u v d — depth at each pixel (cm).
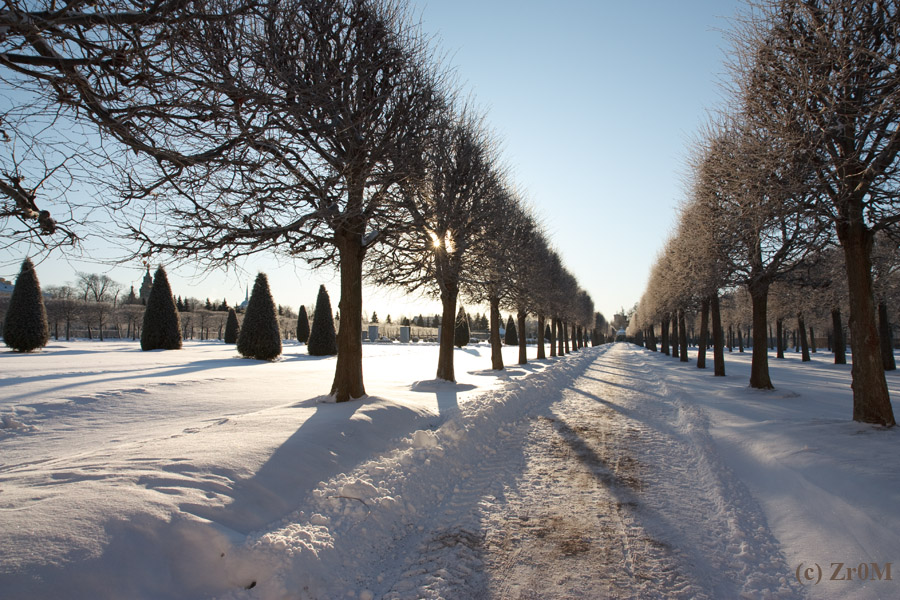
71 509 349
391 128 841
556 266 2984
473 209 1230
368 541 426
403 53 873
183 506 378
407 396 1104
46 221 406
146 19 363
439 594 346
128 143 426
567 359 3183
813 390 1448
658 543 438
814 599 343
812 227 909
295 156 732
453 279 1260
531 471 660
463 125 1284
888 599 327
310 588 344
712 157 992
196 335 6144
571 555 414
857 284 762
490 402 1042
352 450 620
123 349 2528
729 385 1644
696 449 775
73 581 289
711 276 1385
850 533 422
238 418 700
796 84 640
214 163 528
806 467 581
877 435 676
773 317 3566
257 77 493
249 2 447
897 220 718
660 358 3900
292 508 452
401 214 992
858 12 591
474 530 465
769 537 450
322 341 2706
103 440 648
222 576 334
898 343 5212
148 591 307
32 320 2183
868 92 625
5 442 636
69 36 356
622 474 649
